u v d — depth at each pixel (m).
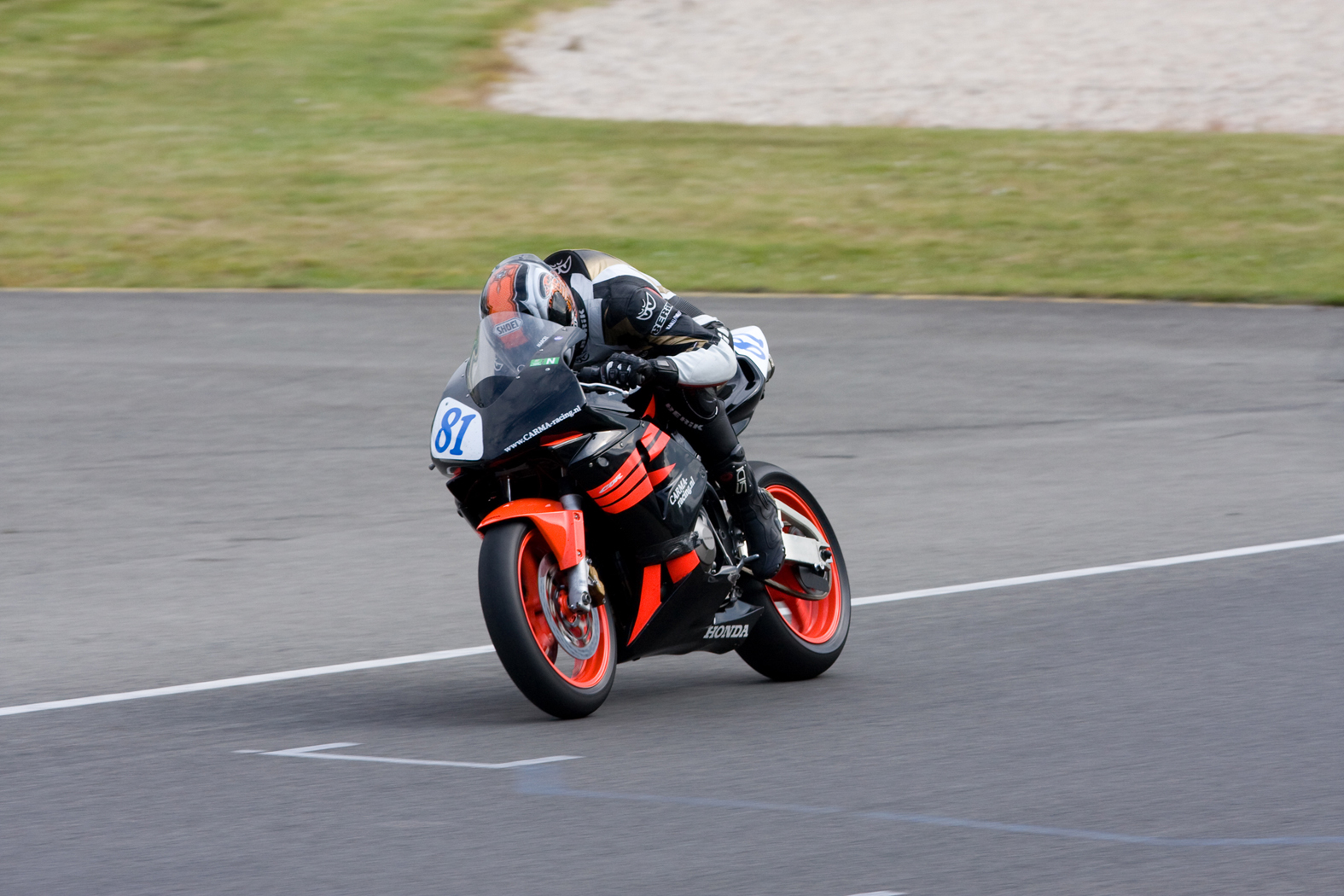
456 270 64.69
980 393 47.94
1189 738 20.48
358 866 16.33
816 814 17.77
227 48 100.88
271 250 67.50
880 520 35.41
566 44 105.12
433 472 39.94
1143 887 15.43
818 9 113.44
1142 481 38.47
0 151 81.88
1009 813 17.70
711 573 22.81
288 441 42.69
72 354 52.12
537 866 16.25
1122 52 103.25
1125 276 64.12
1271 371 50.62
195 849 16.97
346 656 26.02
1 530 35.12
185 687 24.25
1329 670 23.59
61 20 105.25
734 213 73.12
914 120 91.06
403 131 86.31
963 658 25.17
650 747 20.66
